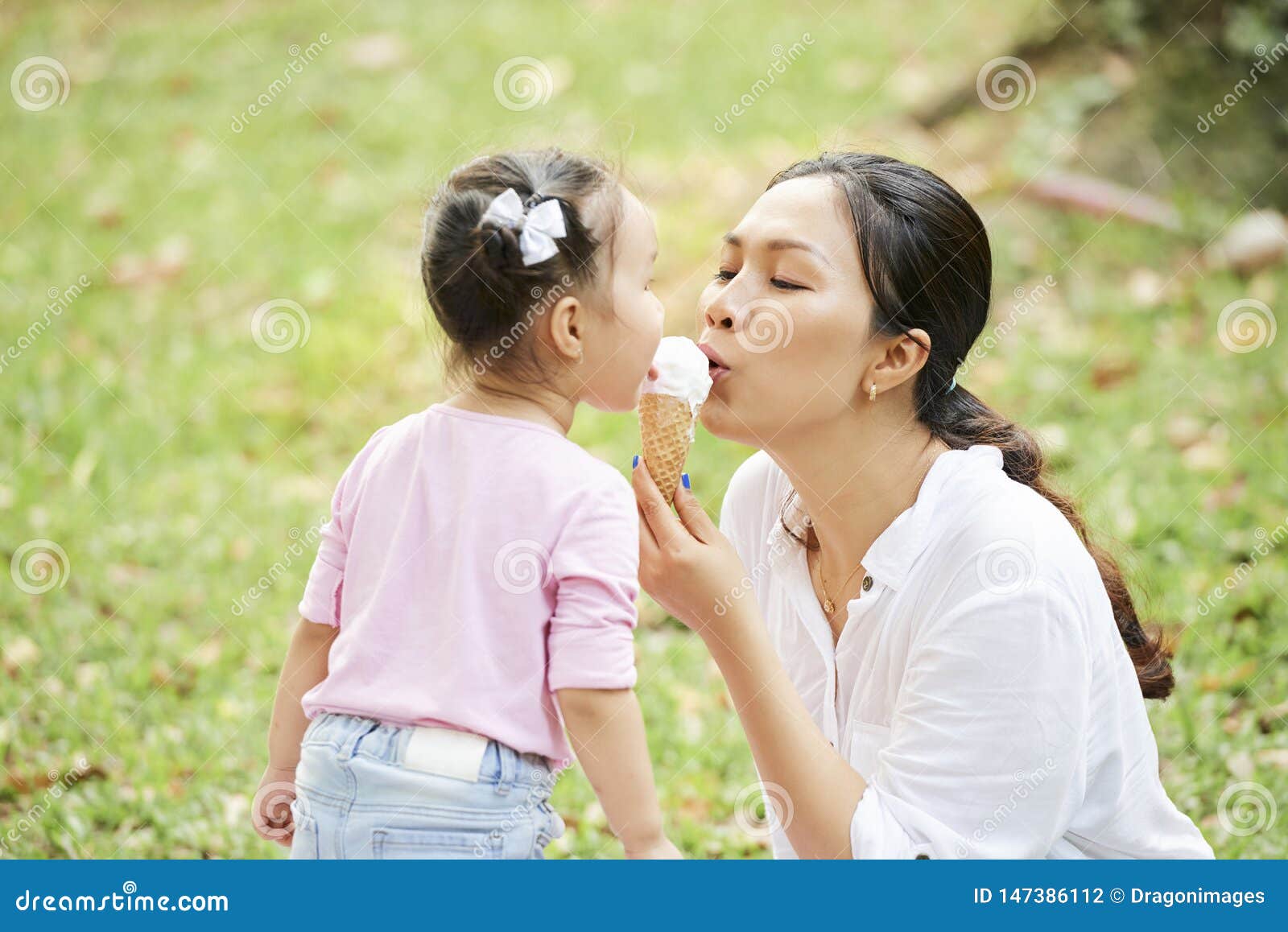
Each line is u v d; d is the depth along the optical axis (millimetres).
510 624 2332
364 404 5688
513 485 2369
